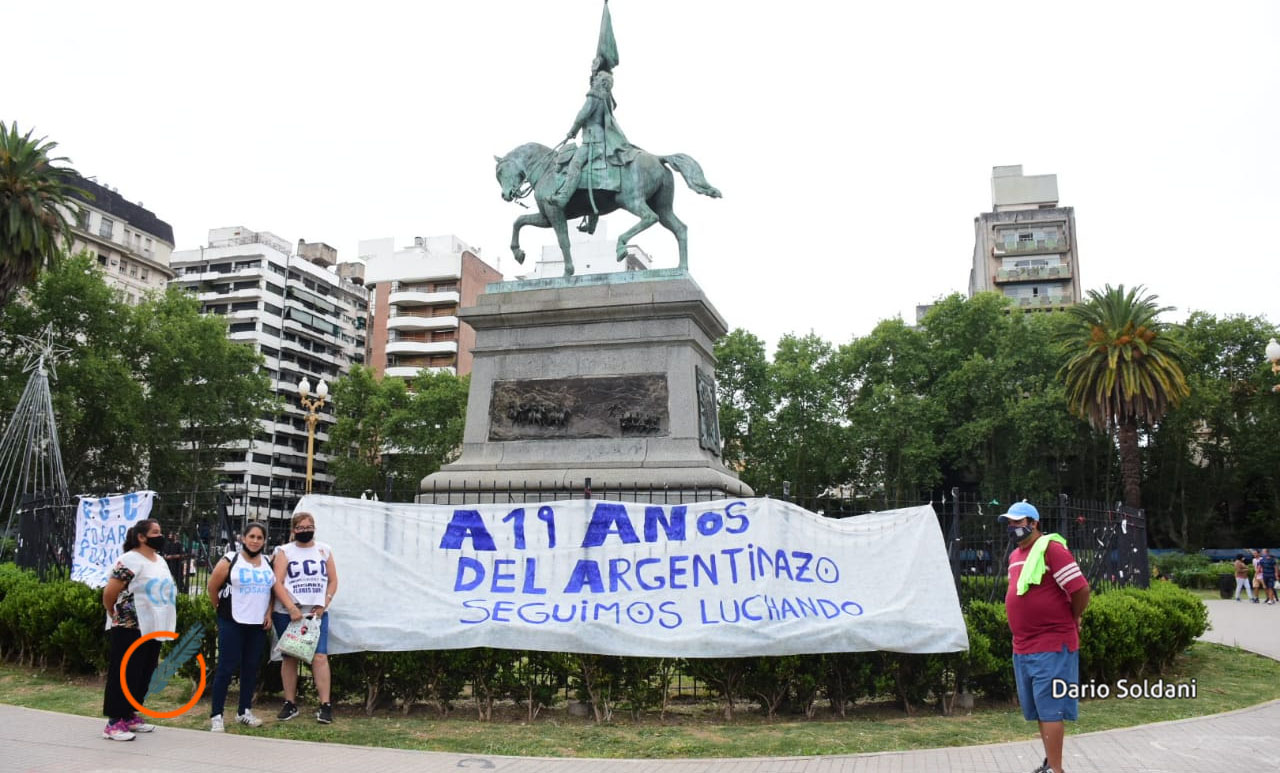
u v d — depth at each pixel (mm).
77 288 44250
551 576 9359
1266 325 56469
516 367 14133
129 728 7965
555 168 15086
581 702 9211
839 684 9258
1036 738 8172
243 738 7957
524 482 11727
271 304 91438
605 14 15570
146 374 49094
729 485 12914
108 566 12047
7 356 43969
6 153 30609
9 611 11977
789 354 57562
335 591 8938
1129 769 7023
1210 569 40750
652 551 9359
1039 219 81750
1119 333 40000
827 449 54875
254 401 56219
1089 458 60000
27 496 15102
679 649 8781
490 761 7219
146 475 50406
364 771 6809
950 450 55750
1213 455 57938
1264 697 10938
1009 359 53469
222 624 8406
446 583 9398
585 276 14320
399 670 9094
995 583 11047
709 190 14805
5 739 7805
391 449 64250
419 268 92000
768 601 9070
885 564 9445
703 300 13562
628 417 13328
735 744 7906
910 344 56844
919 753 7504
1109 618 10844
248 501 11797
